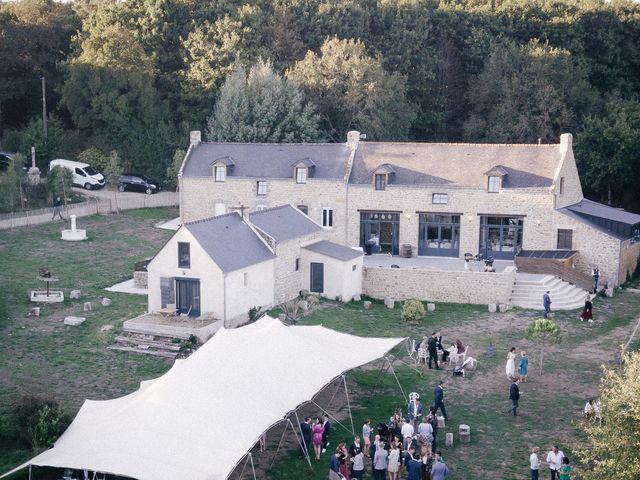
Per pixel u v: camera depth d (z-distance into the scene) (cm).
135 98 8256
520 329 4566
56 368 3816
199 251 4362
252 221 4894
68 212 6562
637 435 2306
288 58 8975
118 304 4712
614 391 2423
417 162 6047
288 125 7506
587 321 4722
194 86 8331
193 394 2780
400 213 5956
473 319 4759
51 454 2544
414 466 2750
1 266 5259
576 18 9519
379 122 7912
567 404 3519
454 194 5825
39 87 8969
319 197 6106
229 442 2581
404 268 5178
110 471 2403
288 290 5006
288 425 3291
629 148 7188
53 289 4906
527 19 9756
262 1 9338
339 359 3353
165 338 4175
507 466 2967
